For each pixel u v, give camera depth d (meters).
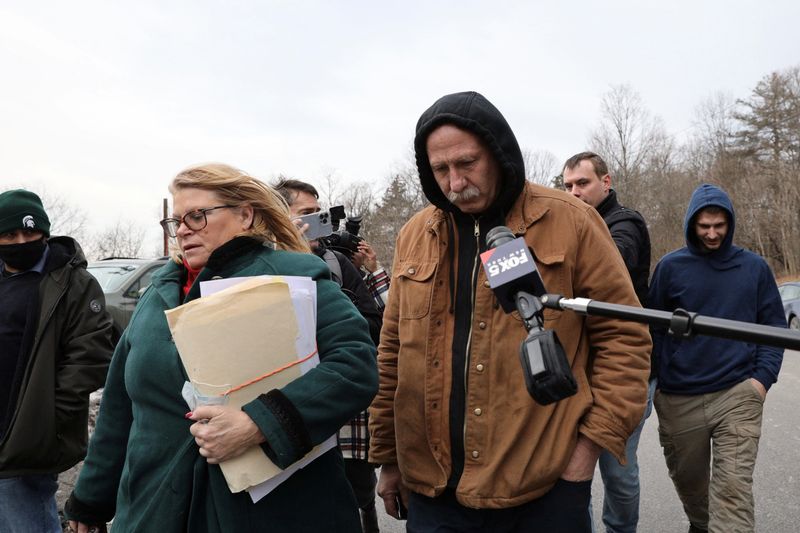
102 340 3.07
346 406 1.73
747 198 45.97
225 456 1.61
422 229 2.28
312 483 1.79
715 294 3.45
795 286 16.20
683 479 3.50
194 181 1.87
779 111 52.94
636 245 3.35
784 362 11.45
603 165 3.65
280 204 2.03
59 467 2.95
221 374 1.63
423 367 2.12
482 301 2.03
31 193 3.08
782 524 3.96
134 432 1.81
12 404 2.91
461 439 2.05
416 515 2.16
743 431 3.20
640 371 1.95
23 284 3.05
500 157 1.98
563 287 1.99
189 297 1.83
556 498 1.93
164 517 1.68
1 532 2.86
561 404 1.96
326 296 1.86
